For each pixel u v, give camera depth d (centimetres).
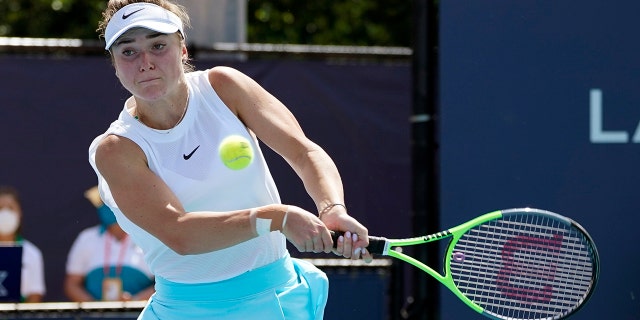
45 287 2256
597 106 1947
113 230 2283
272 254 1148
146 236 1126
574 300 1684
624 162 1950
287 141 1127
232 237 1031
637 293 1953
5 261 1938
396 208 2327
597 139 1947
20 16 4853
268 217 1027
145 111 1094
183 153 1092
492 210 1931
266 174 1147
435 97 1989
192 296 1142
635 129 1952
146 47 1057
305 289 1180
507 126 1933
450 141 1928
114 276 2280
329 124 2303
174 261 1130
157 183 1063
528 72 1938
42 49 2236
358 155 2314
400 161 2325
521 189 1936
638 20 1947
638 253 1953
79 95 2236
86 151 2244
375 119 2319
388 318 2030
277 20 4925
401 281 2038
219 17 2491
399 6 5041
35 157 2230
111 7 1095
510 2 1930
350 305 1970
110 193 1115
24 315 1939
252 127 1142
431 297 1975
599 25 1944
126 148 1077
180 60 1084
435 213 1984
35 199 2238
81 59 2234
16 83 2217
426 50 1991
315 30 4984
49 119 2230
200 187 1093
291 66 2288
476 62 1930
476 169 1930
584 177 1945
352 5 5000
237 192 1110
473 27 1927
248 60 2273
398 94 2327
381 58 2362
